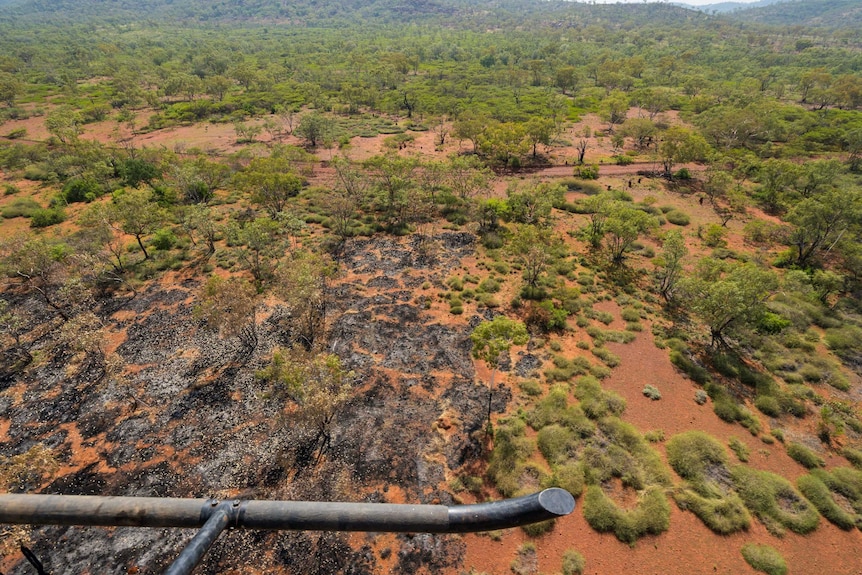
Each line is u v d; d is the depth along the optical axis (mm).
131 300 48531
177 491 29859
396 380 38750
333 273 52438
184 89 159500
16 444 32906
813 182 74250
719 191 79500
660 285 53625
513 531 28219
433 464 31781
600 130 124250
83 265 50531
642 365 41688
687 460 32156
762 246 62750
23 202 74625
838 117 117688
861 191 68562
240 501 6195
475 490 30125
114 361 36812
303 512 5941
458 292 50844
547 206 66688
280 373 32750
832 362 41781
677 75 183375
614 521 28453
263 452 32406
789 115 120375
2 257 51500
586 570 26188
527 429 34844
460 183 74688
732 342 44188
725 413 36250
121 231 63781
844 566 26797
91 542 26938
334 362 32281
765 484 30656
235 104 148250
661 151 89562
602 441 33719
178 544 27062
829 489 31016
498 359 41594
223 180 82875
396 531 5785
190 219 60719
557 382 39125
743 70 193125
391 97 159000
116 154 91688
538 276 53906
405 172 74438
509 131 97062
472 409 36094
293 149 91250
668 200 78000
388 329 44625
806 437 34812
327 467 31453
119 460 31750
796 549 27625
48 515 6246
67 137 107625
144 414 35188
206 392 37062
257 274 52656
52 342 42469
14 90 151250
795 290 51469
